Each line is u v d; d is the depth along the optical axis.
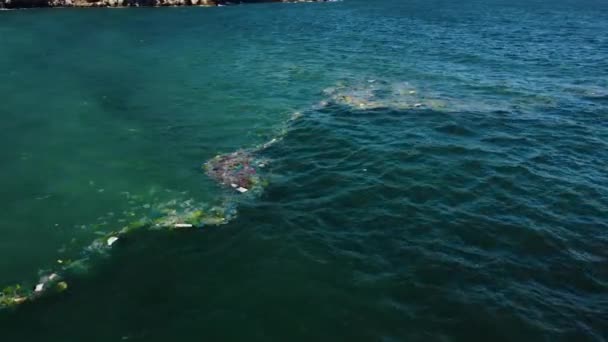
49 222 17.70
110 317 13.45
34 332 12.96
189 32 51.78
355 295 14.34
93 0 68.75
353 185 20.11
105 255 15.98
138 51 42.44
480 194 19.53
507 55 42.97
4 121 26.05
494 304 14.05
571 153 23.23
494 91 32.28
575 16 71.50
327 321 13.43
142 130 25.78
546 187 20.14
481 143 24.03
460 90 32.41
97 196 19.41
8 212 18.23
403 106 28.97
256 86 33.28
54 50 41.41
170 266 15.47
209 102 30.11
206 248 16.31
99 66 37.03
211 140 24.70
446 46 46.50
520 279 15.07
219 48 44.41
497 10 77.69
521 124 26.47
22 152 22.80
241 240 16.72
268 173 21.30
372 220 17.83
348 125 26.23
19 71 34.81
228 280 14.88
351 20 62.88
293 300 14.13
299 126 26.25
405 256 15.98
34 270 15.29
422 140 24.23
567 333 13.17
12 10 63.19
